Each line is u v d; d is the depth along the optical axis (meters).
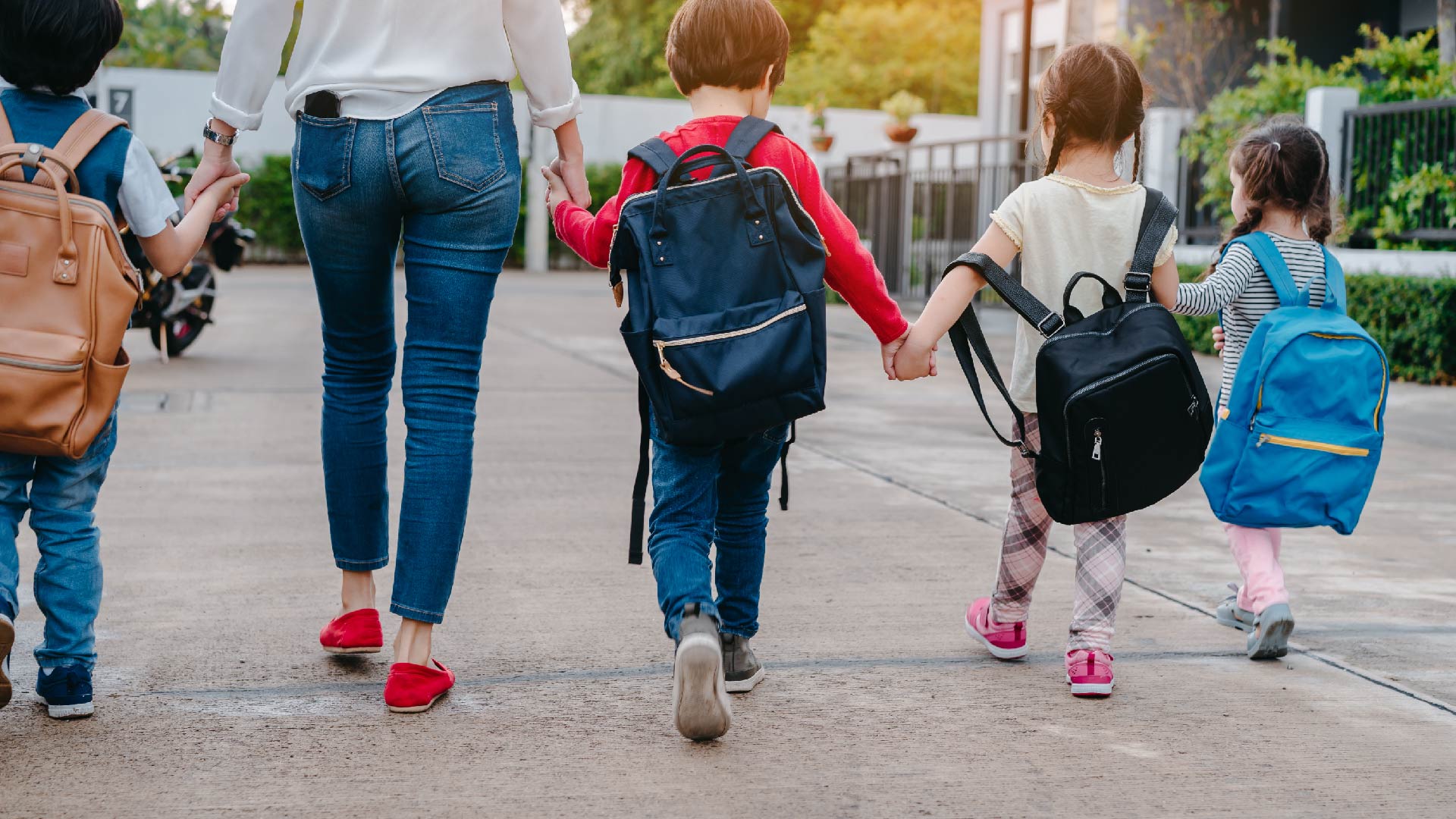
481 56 2.69
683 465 2.61
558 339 11.55
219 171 2.78
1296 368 3.05
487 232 2.72
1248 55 13.41
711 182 2.47
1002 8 16.92
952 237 14.30
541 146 25.89
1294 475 3.05
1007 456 6.01
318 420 6.68
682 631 2.42
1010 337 11.28
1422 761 2.53
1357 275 8.90
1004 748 2.57
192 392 7.59
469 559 4.00
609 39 43.81
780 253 2.47
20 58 2.48
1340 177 9.89
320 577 3.78
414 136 2.64
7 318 2.40
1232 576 3.95
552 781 2.37
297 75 2.73
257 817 2.19
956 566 4.02
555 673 2.98
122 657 3.04
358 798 2.28
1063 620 3.47
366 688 2.86
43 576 2.59
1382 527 4.63
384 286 2.85
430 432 2.72
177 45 45.31
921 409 7.52
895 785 2.38
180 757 2.45
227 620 3.35
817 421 7.03
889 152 15.88
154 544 4.14
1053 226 2.83
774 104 40.25
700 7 2.65
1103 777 2.43
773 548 4.22
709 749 2.54
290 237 24.84
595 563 3.99
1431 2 13.07
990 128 17.36
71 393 2.41
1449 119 9.30
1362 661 3.16
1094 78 2.81
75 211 2.42
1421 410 7.36
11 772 2.36
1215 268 3.23
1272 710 2.81
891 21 41.00
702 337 2.38
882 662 3.10
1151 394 2.68
